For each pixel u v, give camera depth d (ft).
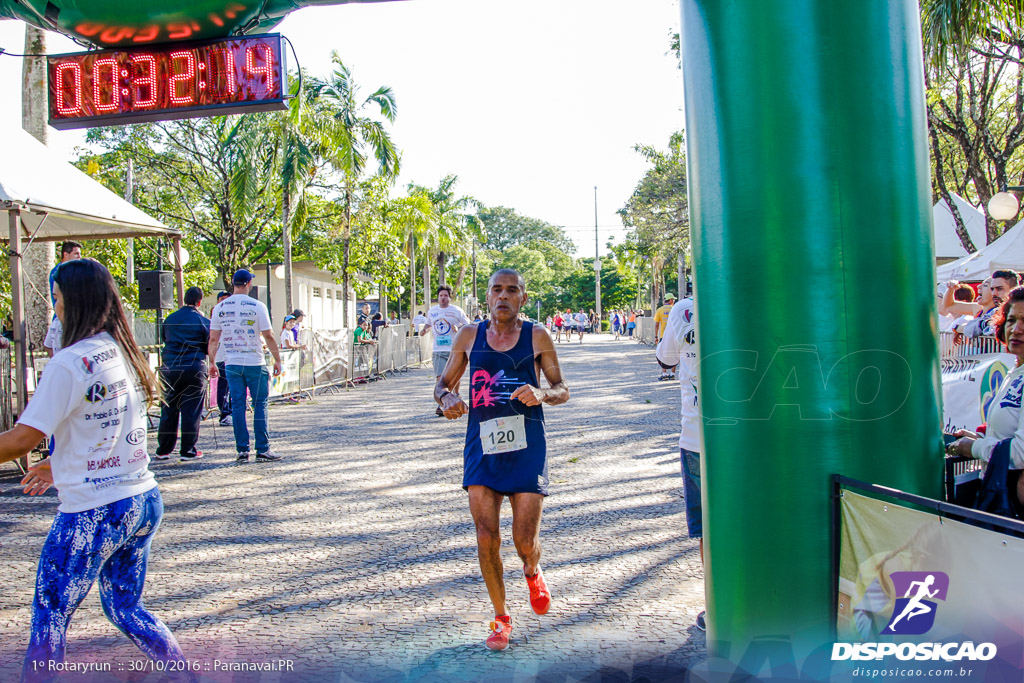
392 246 104.94
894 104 8.21
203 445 30.14
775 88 8.14
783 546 8.32
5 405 25.44
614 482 22.00
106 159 93.86
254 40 13.37
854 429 8.15
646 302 254.06
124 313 9.39
